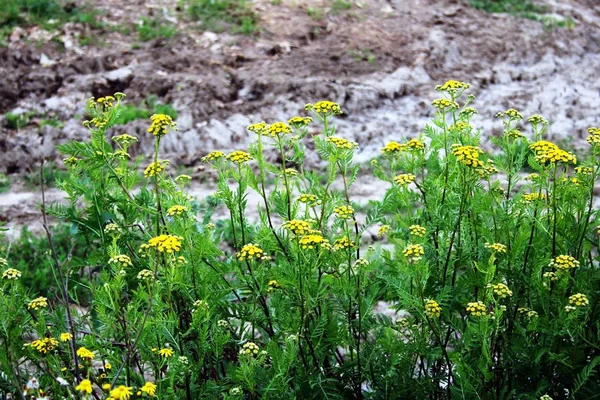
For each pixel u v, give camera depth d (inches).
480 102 526.6
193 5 603.5
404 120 497.0
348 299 126.5
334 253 121.3
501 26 643.5
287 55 557.0
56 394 113.4
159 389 111.1
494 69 586.6
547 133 485.4
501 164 138.3
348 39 586.2
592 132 127.3
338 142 124.1
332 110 128.3
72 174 137.1
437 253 130.3
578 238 128.6
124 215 137.6
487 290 116.9
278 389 113.8
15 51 506.9
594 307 125.9
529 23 653.3
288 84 502.3
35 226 332.5
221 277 128.6
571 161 120.1
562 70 598.9
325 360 128.4
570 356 120.5
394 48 585.3
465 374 116.2
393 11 645.3
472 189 134.9
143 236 135.6
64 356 125.3
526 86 569.3
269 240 127.0
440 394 130.9
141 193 138.5
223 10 607.5
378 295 135.0
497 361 126.2
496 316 113.3
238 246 137.1
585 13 707.4
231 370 121.9
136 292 116.0
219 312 130.0
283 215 128.5
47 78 489.7
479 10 668.7
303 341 123.3
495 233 129.3
